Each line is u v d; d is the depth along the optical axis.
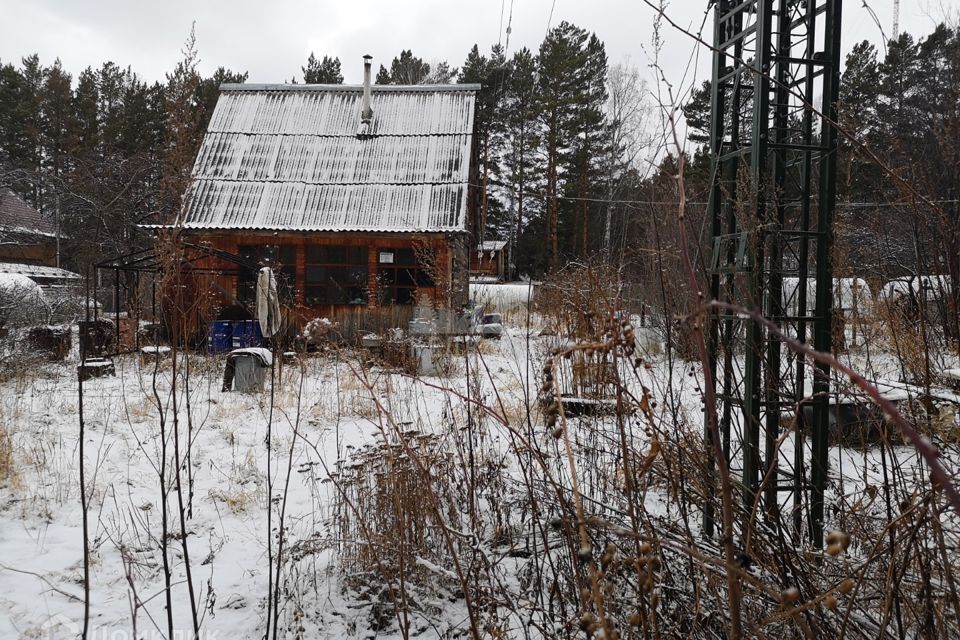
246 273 16.62
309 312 16.30
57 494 5.37
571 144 35.16
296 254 16.84
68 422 7.71
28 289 13.77
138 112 34.53
